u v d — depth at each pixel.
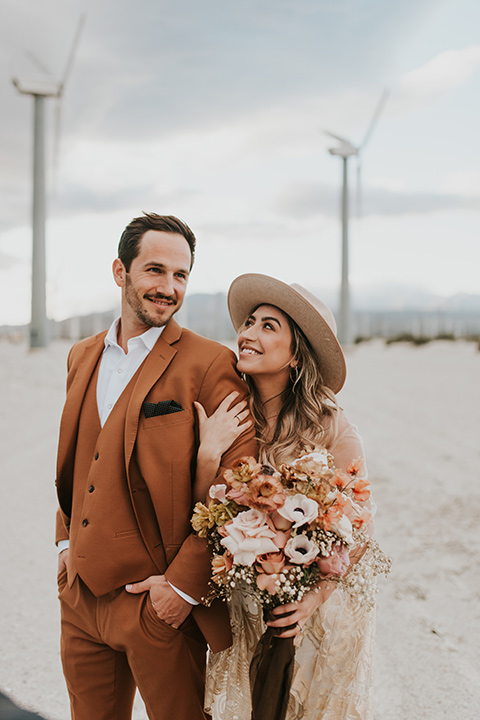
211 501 2.02
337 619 2.16
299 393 2.42
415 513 5.72
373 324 42.62
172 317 2.33
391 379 17.45
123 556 2.14
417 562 4.61
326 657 2.15
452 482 6.77
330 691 2.17
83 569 2.16
